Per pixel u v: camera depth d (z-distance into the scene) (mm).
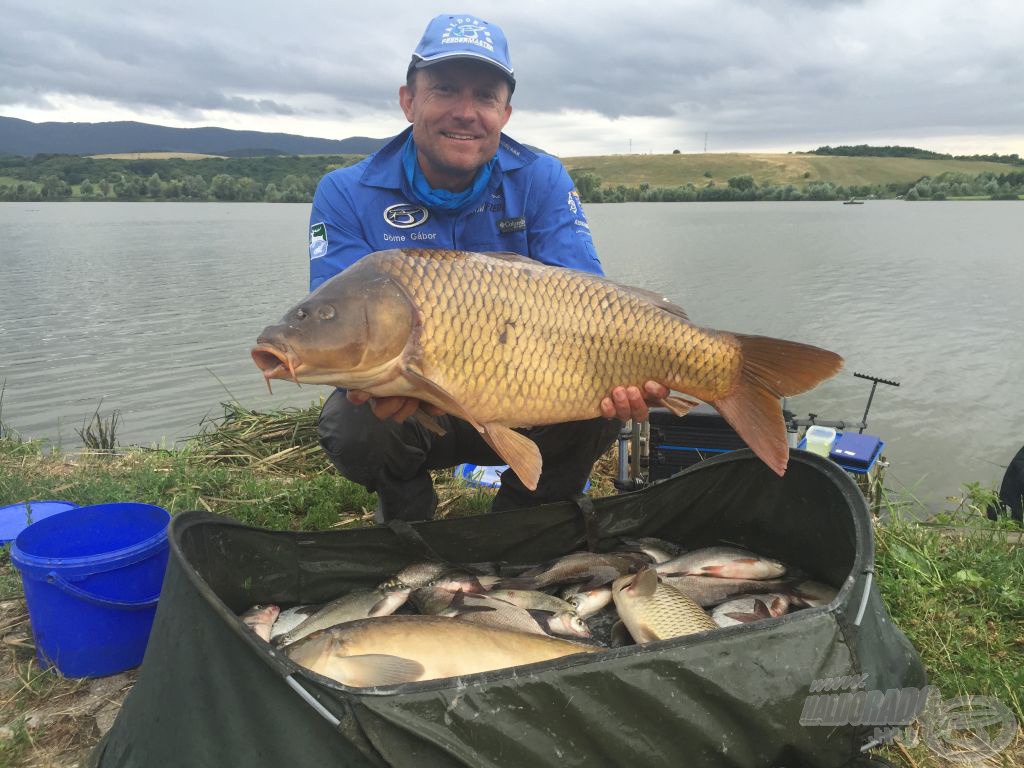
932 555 1542
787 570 1350
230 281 9266
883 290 8289
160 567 1184
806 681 843
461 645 1012
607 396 1098
